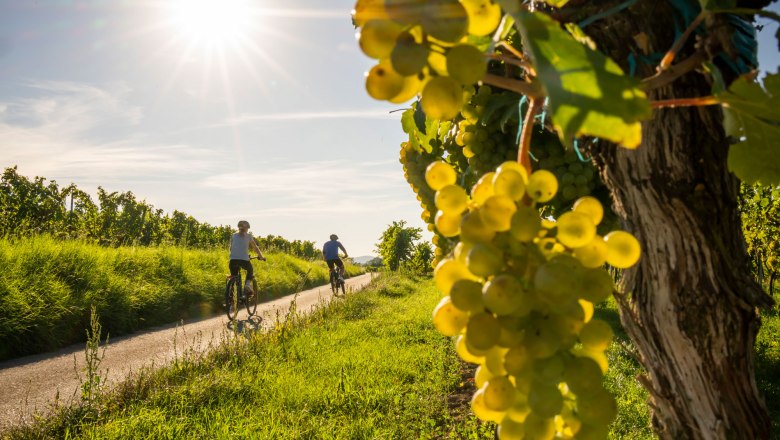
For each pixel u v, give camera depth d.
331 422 5.06
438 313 0.85
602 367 0.88
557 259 0.77
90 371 5.50
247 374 6.59
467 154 1.83
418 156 2.32
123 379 6.76
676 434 1.16
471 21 0.68
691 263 1.12
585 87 0.61
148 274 13.41
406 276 26.14
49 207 24.09
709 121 1.09
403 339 9.12
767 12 0.85
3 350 8.02
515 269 0.79
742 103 0.84
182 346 9.02
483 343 0.76
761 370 6.32
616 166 1.19
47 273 10.17
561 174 1.66
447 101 0.65
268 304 16.56
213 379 6.23
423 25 0.58
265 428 4.84
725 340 1.11
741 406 1.11
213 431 4.82
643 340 1.19
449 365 7.08
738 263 1.13
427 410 5.31
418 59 0.60
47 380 6.85
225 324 11.70
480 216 0.80
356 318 11.92
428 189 2.23
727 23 0.93
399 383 6.36
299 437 4.71
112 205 30.73
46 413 5.47
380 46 0.64
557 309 0.77
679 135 1.10
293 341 8.79
